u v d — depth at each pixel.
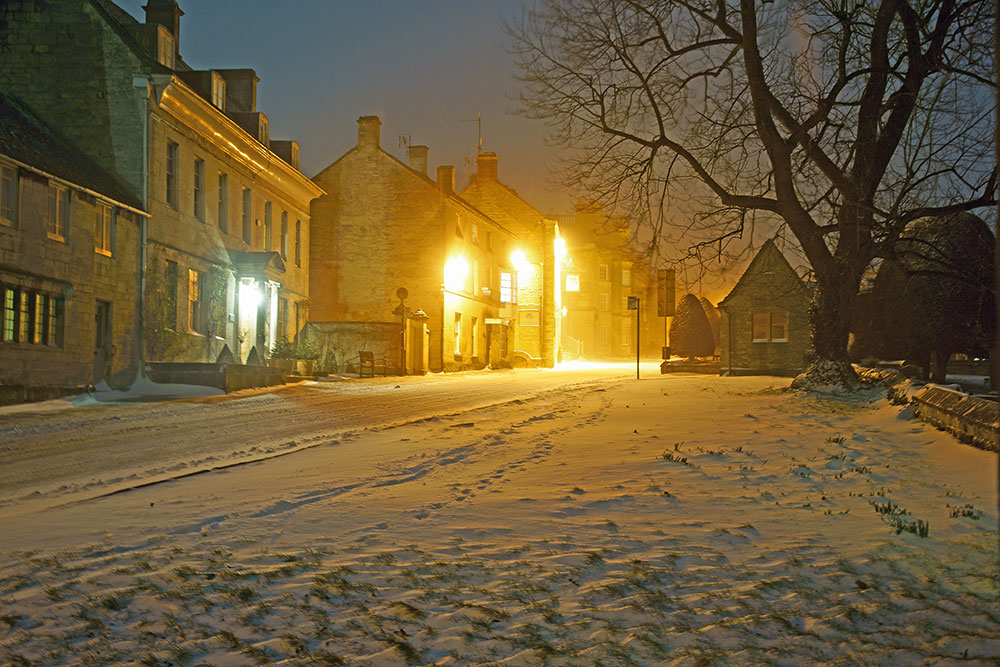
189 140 25.22
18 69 23.12
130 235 22.17
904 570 5.01
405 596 4.50
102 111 22.83
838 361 19.42
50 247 18.80
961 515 6.44
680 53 20.33
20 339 17.97
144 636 3.87
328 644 3.80
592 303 81.56
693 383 29.05
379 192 40.28
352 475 8.83
